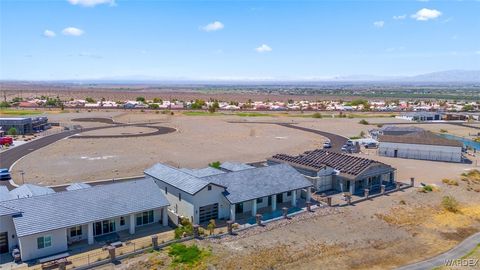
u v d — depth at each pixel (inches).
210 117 6599.4
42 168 2842.0
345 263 1454.2
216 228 1759.4
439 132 5147.6
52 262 1380.4
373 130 4778.5
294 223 1833.2
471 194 2369.6
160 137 4360.2
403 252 1563.7
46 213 1510.8
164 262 1401.3
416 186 2509.8
